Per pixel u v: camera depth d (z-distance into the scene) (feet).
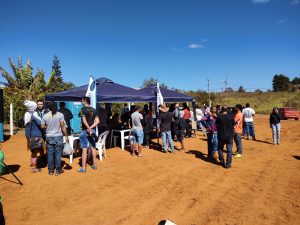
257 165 31.27
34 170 27.35
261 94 229.86
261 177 26.63
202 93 134.51
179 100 52.13
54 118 25.82
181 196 21.59
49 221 17.37
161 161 32.89
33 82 73.05
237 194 22.08
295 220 17.62
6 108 65.31
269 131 63.72
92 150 28.76
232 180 25.64
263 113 152.05
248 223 17.22
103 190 22.77
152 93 47.62
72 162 31.81
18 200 20.61
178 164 31.50
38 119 26.63
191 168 29.78
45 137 27.32
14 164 31.09
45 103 38.50
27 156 35.58
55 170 27.71
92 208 19.29
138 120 34.99
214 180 25.63
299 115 111.04
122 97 37.78
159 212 18.69
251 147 42.75
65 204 19.95
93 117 27.73
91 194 21.89
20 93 69.87
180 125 39.45
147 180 25.53
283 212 18.78
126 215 18.22
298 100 190.29
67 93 37.81
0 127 47.50
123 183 24.61
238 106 35.29
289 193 22.25
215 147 33.91
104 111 34.71
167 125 37.65
